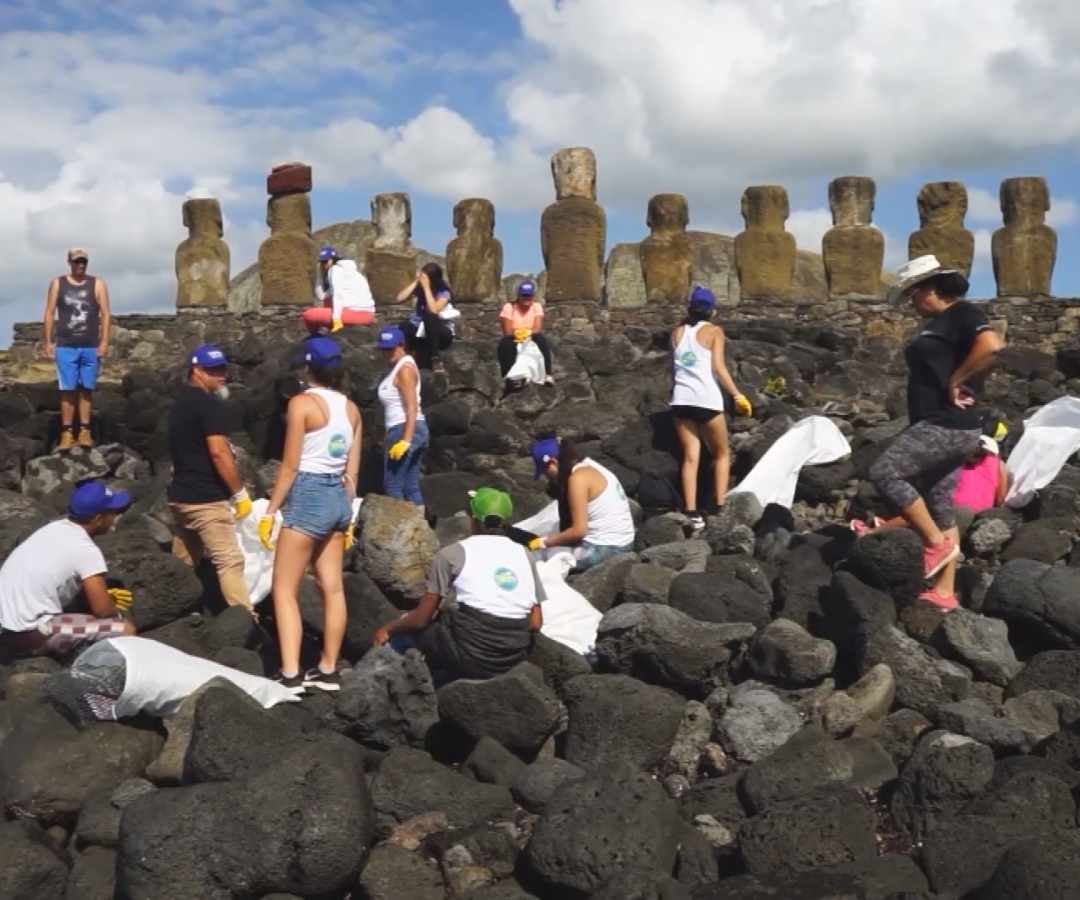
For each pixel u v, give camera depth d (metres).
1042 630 7.21
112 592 7.56
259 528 6.98
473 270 17.38
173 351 17.66
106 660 6.46
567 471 8.75
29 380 16.25
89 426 12.62
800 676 6.80
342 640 7.55
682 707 6.51
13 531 9.61
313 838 5.32
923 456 7.25
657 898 4.91
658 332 14.84
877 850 5.50
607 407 12.20
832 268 16.92
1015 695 6.79
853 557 7.42
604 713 6.35
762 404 12.00
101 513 7.36
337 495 7.09
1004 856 4.91
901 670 6.76
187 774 5.92
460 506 10.66
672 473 10.73
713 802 5.96
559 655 6.91
